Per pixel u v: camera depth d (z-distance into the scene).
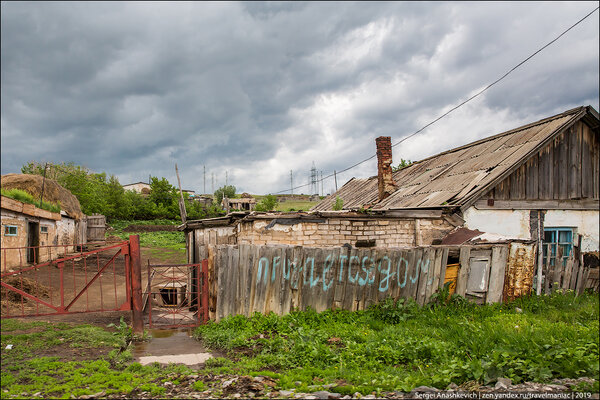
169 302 11.69
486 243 10.21
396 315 8.66
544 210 12.71
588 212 13.30
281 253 8.64
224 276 8.29
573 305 10.16
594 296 11.48
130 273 7.77
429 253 9.53
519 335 6.85
